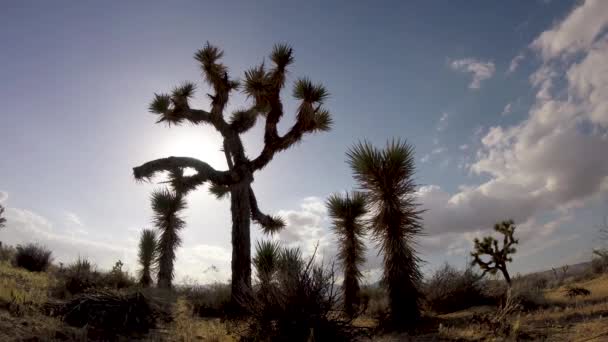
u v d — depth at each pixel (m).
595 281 9.60
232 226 10.50
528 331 5.23
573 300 7.27
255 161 11.30
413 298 7.32
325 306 5.27
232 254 10.15
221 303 9.60
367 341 5.85
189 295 10.84
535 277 13.52
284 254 9.59
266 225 12.89
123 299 6.27
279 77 11.45
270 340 5.14
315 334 5.00
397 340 5.91
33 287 7.79
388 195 7.78
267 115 11.82
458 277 8.80
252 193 12.63
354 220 9.91
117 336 5.36
